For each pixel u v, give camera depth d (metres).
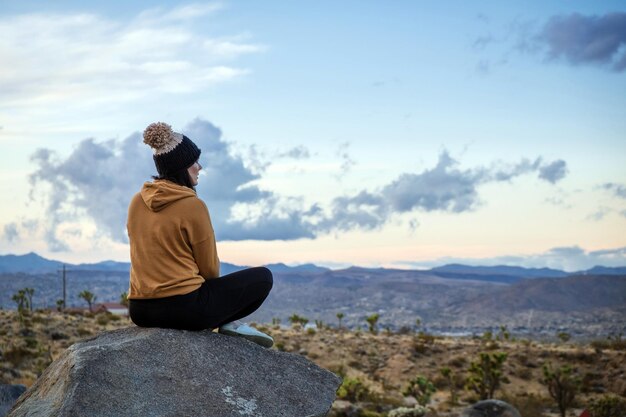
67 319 41.38
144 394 4.41
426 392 32.56
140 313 4.99
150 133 5.10
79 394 4.22
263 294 5.29
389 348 48.56
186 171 5.21
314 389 4.98
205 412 4.49
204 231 5.00
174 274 4.90
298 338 50.22
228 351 4.98
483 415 17.50
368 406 30.98
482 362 34.84
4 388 9.62
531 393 37.41
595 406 30.11
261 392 4.79
